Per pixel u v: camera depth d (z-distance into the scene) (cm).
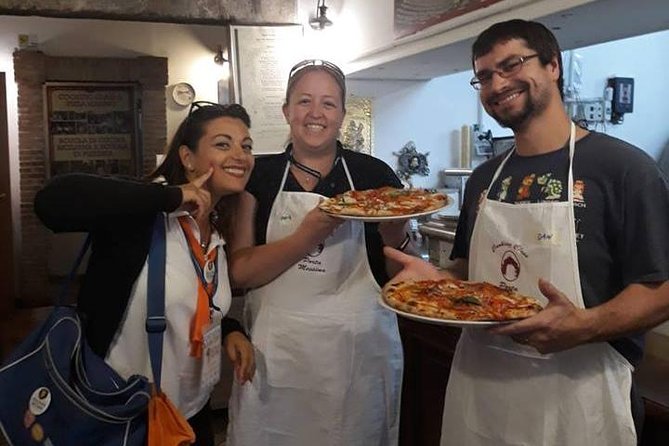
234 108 160
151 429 130
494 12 208
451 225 269
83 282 141
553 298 117
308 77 178
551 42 133
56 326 133
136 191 128
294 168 187
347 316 178
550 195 133
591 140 131
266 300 181
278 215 183
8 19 579
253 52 332
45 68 594
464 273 163
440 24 241
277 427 181
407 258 163
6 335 498
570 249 128
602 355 129
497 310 122
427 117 345
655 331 178
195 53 634
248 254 174
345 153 193
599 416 129
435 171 349
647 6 176
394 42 278
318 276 177
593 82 314
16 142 594
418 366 236
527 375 136
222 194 155
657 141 328
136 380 131
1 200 567
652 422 147
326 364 177
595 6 175
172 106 635
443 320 121
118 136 628
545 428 133
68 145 615
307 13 338
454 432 154
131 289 137
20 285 603
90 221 125
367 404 182
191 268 144
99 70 611
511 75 132
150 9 317
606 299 128
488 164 155
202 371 149
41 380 129
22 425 128
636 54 319
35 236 601
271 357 179
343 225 178
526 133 138
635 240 120
